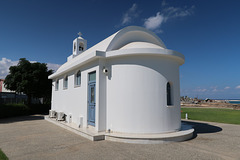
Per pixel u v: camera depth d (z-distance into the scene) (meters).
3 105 15.99
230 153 5.34
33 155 5.10
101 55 7.34
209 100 46.72
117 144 6.14
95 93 7.96
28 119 14.70
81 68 9.30
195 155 5.11
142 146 5.93
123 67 7.27
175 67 7.97
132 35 8.90
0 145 6.23
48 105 22.55
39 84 19.61
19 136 7.73
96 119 7.42
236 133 8.52
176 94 7.82
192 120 14.10
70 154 5.16
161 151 5.43
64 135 7.75
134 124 6.90
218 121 13.40
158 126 6.99
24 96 26.67
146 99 6.99
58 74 12.30
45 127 10.10
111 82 7.49
